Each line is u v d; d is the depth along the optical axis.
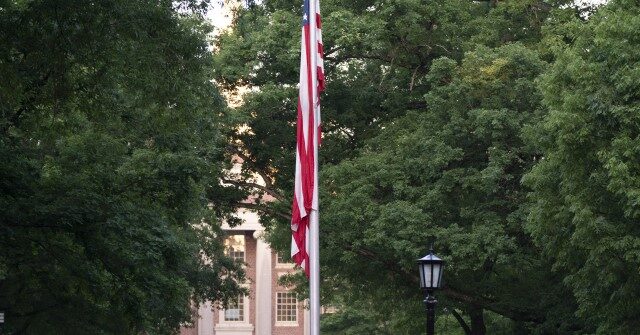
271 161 66.25
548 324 59.16
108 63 37.56
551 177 47.41
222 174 66.75
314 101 37.41
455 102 58.75
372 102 65.81
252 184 67.69
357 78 66.88
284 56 61.97
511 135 57.22
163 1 36.97
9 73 36.25
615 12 46.50
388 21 63.50
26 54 37.41
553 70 46.72
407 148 59.53
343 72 67.06
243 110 62.75
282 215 67.12
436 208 58.12
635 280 44.09
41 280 43.56
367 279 68.25
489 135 57.66
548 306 60.03
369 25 61.25
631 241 42.91
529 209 52.62
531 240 57.44
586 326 56.38
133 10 35.88
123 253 42.31
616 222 44.41
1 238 39.19
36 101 39.59
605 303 46.91
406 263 57.53
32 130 42.50
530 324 67.62
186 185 50.47
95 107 40.75
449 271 59.06
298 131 37.38
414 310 75.75
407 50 64.75
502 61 56.53
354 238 59.84
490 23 63.41
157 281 44.56
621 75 43.47
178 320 76.44
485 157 59.97
